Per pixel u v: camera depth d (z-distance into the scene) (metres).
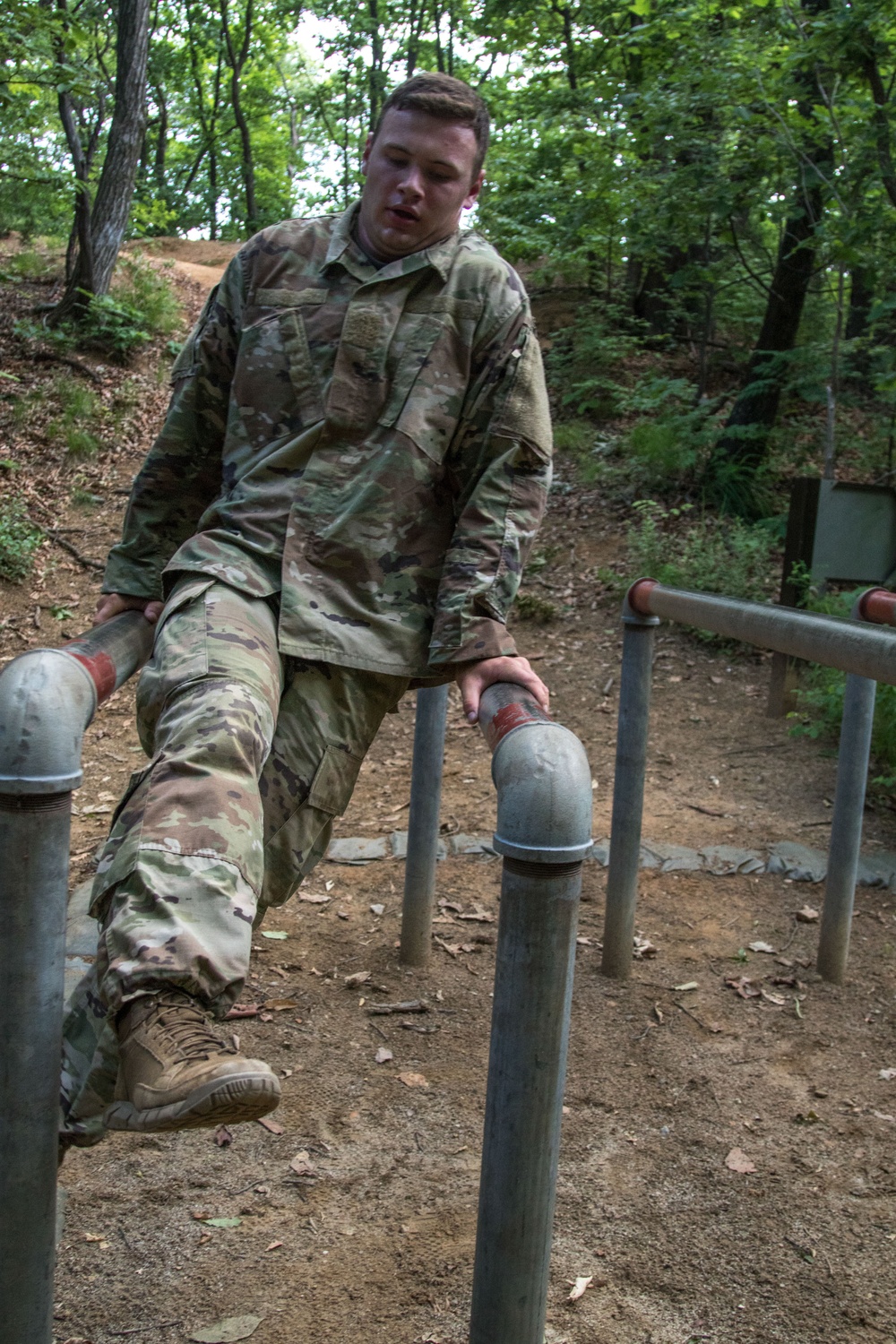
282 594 1.73
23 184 13.42
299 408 1.84
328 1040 2.96
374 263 1.87
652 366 11.46
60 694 1.21
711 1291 2.08
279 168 32.78
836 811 3.37
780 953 3.60
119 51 11.51
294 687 1.75
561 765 1.22
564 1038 1.26
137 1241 2.17
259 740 1.47
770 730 5.87
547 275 12.66
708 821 4.71
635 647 3.26
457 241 1.89
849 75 7.01
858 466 9.51
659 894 4.01
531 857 1.20
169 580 1.81
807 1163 2.50
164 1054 1.17
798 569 6.46
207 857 1.31
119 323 11.34
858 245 7.09
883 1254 2.20
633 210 9.68
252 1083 1.09
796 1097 2.78
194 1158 2.46
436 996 3.23
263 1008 3.11
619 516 8.80
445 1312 1.99
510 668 1.65
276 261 1.90
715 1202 2.35
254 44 30.08
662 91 8.54
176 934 1.25
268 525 1.79
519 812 1.21
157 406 10.38
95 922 3.47
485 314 1.84
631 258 11.77
